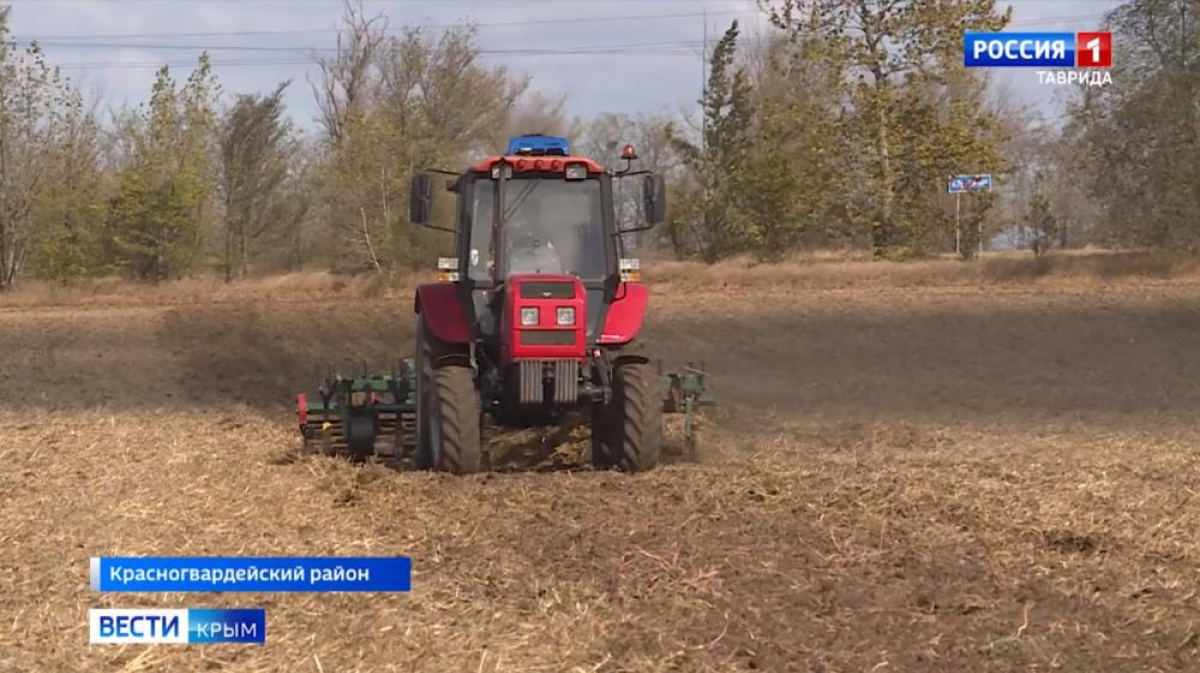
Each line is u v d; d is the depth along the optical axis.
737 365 36.53
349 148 78.81
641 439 19.53
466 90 92.25
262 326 50.62
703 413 25.98
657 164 109.88
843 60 75.56
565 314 18.80
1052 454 21.55
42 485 19.20
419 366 21.38
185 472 20.27
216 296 67.44
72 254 74.75
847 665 11.12
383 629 12.14
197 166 79.50
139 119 79.19
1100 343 40.84
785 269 67.31
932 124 75.75
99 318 55.34
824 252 86.50
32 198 73.75
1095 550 14.91
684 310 52.91
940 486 18.45
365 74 90.94
